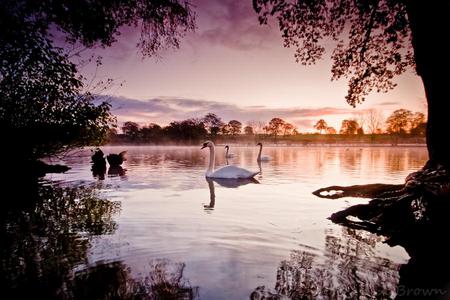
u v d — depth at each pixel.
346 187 12.55
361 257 5.48
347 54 15.72
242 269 4.80
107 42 12.34
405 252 5.84
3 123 12.14
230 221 7.93
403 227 7.34
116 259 5.18
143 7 12.12
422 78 10.48
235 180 16.94
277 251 5.70
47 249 5.68
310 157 41.06
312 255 5.51
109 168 24.25
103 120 14.16
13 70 10.86
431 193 7.85
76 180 16.66
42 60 10.80
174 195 12.00
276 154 49.84
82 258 5.21
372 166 26.08
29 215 8.58
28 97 11.99
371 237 6.86
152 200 10.90
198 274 4.59
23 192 12.52
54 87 11.93
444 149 9.66
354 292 4.11
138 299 3.80
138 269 4.75
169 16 12.24
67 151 15.73
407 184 9.13
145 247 5.82
